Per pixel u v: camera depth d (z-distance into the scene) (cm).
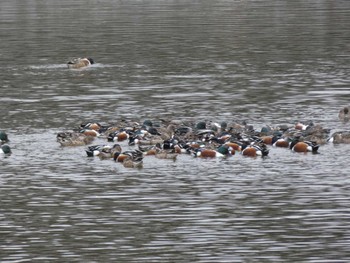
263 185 3706
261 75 6266
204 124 4562
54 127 4753
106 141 4509
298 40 8050
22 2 12681
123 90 5794
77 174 3916
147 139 4394
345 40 7975
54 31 9006
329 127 4659
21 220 3359
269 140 4375
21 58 7319
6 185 3766
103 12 10900
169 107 5222
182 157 4194
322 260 2959
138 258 3000
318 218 3325
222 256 3006
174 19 9931
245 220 3316
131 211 3434
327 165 3969
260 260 2967
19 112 5153
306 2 11856
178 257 3003
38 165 4050
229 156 4178
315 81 5975
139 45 7912
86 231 3244
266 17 10038
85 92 5750
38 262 2980
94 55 7400
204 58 7112
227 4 11856
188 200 3544
